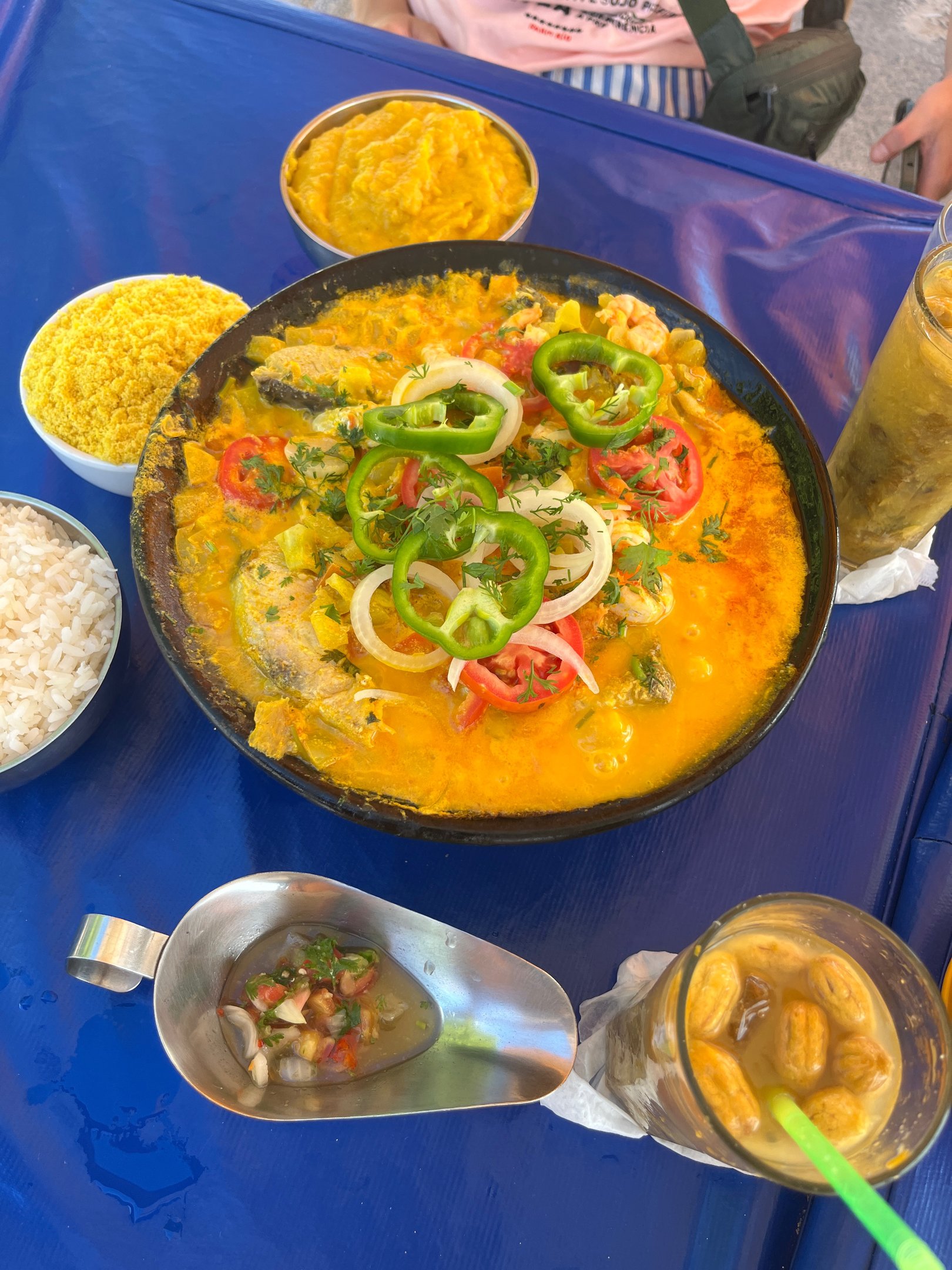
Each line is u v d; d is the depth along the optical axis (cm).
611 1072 39
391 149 56
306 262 60
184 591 42
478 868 44
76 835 44
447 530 40
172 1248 37
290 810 44
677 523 46
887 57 113
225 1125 39
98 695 42
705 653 43
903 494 45
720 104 69
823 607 40
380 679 42
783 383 56
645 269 59
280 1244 37
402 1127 39
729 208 61
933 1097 29
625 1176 39
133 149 63
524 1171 39
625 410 45
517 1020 38
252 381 47
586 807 38
